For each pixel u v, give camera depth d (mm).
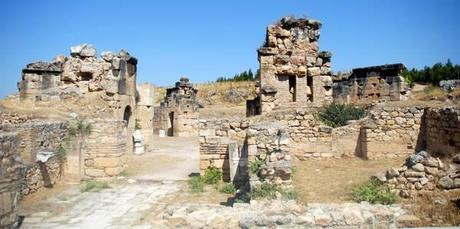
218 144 15758
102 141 16406
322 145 15297
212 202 12297
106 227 10047
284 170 9812
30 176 12914
